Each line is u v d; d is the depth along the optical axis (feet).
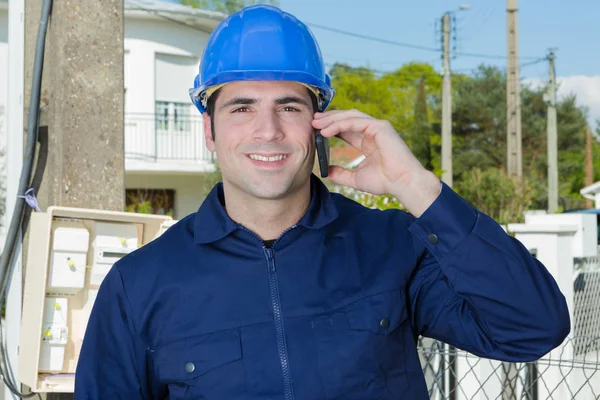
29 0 10.45
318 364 6.07
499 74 150.10
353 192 34.68
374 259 6.47
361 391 6.09
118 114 10.34
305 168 6.34
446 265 6.05
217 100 6.38
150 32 56.85
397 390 6.23
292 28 6.46
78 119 10.11
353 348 6.11
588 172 137.28
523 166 145.89
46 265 9.14
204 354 6.16
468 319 6.38
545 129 147.33
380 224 6.70
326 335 6.14
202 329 6.21
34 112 9.89
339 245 6.50
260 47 6.31
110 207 10.23
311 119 6.41
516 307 5.95
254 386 6.06
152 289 6.36
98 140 10.21
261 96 6.24
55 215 9.29
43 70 10.44
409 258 6.50
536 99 149.69
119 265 6.52
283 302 6.23
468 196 61.93
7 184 10.32
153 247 6.58
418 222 6.12
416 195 6.17
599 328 16.69
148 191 62.23
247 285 6.28
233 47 6.35
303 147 6.29
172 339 6.26
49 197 10.21
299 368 6.06
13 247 9.98
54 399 10.01
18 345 10.00
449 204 6.07
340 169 6.60
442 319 6.51
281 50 6.32
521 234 15.15
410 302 6.55
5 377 9.91
